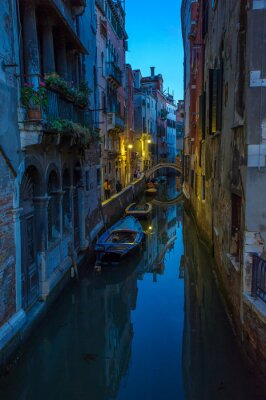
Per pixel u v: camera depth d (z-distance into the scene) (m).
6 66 6.43
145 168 46.56
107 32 23.00
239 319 6.98
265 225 6.45
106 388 6.53
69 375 6.86
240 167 7.07
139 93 44.97
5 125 6.34
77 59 12.59
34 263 8.14
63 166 10.27
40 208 8.27
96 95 16.34
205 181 14.50
